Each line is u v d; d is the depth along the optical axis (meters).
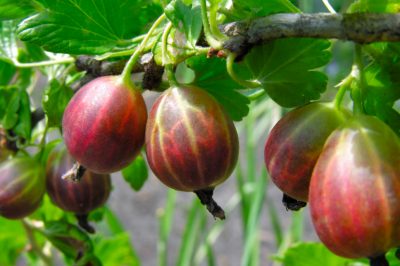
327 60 0.21
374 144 0.18
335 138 0.18
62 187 0.25
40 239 0.34
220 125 0.20
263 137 0.76
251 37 0.19
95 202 0.26
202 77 0.23
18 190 0.25
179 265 0.49
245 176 0.76
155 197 0.81
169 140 0.20
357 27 0.18
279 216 0.75
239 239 0.77
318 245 0.29
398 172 0.18
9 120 0.26
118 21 0.23
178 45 0.20
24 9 0.23
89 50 0.23
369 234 0.18
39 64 0.26
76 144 0.21
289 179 0.20
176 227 0.79
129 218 0.79
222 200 0.78
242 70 0.23
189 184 0.20
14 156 0.27
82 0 0.23
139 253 0.77
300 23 0.19
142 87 0.22
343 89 0.19
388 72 0.21
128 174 0.28
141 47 0.21
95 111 0.20
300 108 0.20
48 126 0.25
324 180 0.18
